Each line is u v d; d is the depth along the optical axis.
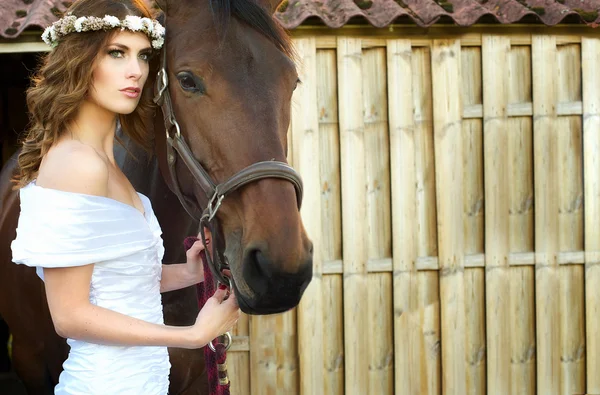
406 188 3.50
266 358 3.54
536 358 3.62
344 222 3.48
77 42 1.43
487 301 3.57
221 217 1.54
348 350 3.52
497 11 3.38
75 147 1.41
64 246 1.33
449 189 3.51
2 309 2.56
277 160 1.48
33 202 1.36
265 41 1.58
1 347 5.15
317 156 3.44
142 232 1.46
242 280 1.43
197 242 1.75
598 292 3.61
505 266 3.57
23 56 4.60
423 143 3.51
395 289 3.53
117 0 1.50
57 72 1.44
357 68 3.43
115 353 1.45
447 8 3.34
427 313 3.56
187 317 2.19
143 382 1.49
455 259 3.54
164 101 1.62
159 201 2.00
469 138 3.55
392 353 3.57
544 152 3.55
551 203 3.57
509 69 3.52
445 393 3.57
